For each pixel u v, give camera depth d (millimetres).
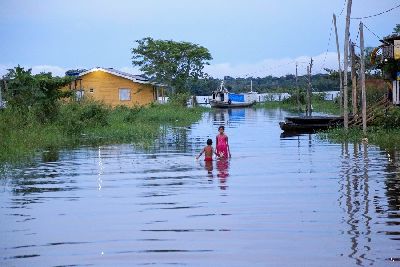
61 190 15438
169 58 78438
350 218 11156
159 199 13711
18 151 24500
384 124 30797
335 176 16609
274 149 24984
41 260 9016
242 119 53750
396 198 13039
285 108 82750
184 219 11484
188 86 84875
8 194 14961
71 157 23203
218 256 8961
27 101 34562
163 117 49375
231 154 23203
